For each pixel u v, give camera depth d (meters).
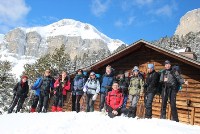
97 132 8.58
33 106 15.12
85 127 9.20
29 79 40.88
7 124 10.44
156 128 9.07
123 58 22.12
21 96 15.42
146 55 20.97
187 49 23.64
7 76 38.94
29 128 9.41
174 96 11.69
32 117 11.93
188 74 18.25
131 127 9.29
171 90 11.80
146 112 11.93
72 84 15.77
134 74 12.46
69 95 24.03
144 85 12.17
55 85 15.27
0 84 37.66
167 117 18.03
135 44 20.19
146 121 10.32
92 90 14.41
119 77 14.41
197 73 17.92
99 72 22.89
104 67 22.80
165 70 12.10
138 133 8.55
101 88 14.21
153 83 11.95
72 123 9.84
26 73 41.34
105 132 8.58
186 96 18.03
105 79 14.15
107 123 9.84
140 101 19.06
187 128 9.83
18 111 15.46
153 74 12.05
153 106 19.41
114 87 11.67
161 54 20.14
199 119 17.30
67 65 43.41
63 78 15.40
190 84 18.05
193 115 17.52
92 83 14.48
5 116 12.61
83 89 14.52
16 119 11.57
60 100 15.29
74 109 16.00
